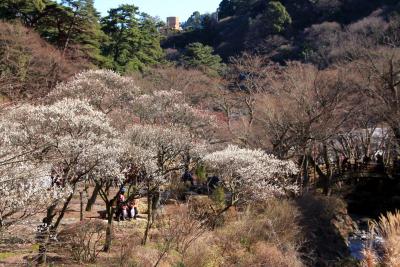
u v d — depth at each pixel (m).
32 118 12.27
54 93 19.97
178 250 13.49
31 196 8.30
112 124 18.89
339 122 26.44
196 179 24.67
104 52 42.06
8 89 12.56
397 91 27.34
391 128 27.41
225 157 16.19
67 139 11.42
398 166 30.14
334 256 18.08
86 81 20.41
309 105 24.69
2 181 7.19
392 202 26.36
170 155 17.09
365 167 29.73
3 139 9.64
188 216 15.07
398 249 4.09
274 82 30.98
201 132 25.86
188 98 33.19
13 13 32.28
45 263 10.92
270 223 16.08
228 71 46.34
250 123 28.08
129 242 13.68
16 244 8.06
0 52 23.48
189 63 48.28
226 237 15.21
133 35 41.91
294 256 15.25
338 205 23.41
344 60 31.22
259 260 14.16
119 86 22.41
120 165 13.08
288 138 25.16
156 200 17.11
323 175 26.84
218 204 18.22
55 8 32.22
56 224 11.57
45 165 9.12
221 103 35.38
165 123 21.70
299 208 19.41
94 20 35.84
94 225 14.23
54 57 26.81
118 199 17.16
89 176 12.27
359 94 26.69
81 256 12.36
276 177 20.56
